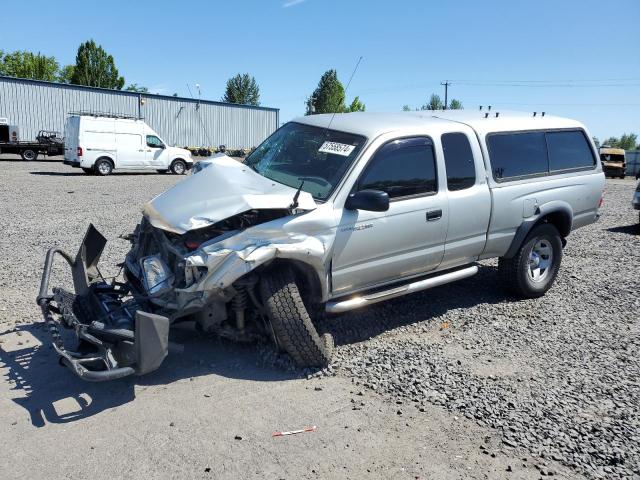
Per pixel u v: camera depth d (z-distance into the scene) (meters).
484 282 7.31
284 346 4.43
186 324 4.46
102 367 4.12
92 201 14.64
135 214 12.50
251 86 76.25
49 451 3.39
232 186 4.66
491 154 5.96
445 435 3.69
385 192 4.95
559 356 5.04
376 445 3.56
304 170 5.09
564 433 3.74
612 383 4.51
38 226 10.57
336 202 4.66
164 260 4.57
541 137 6.58
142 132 25.53
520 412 3.99
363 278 4.98
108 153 24.53
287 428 3.71
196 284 4.12
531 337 5.49
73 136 24.45
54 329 4.12
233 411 3.91
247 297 4.63
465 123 5.91
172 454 3.39
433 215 5.30
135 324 3.79
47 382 4.28
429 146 5.40
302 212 4.46
